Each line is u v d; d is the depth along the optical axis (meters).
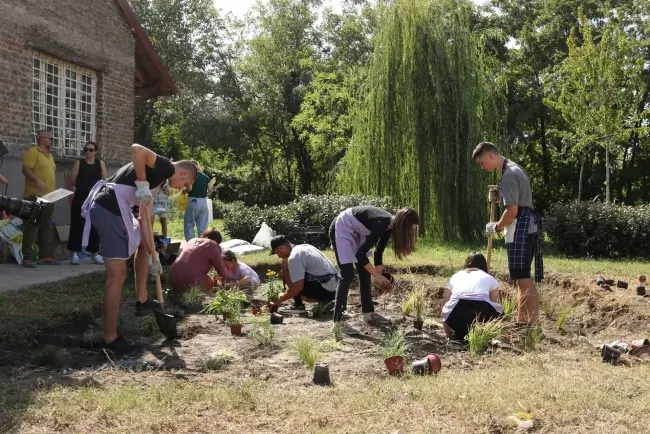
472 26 32.12
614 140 23.16
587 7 33.50
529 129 36.69
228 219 17.33
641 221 15.98
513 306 7.47
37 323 7.12
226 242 15.03
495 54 32.06
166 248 11.16
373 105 19.91
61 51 12.62
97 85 13.95
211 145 42.81
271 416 4.08
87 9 13.36
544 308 9.09
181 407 4.20
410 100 19.48
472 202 19.50
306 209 17.72
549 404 4.22
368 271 7.46
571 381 4.81
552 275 11.64
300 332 7.18
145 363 5.70
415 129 19.47
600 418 4.02
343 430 3.80
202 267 9.16
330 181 32.81
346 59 42.84
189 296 8.59
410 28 19.47
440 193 19.47
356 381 5.09
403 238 7.11
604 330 8.30
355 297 9.83
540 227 7.51
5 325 6.77
